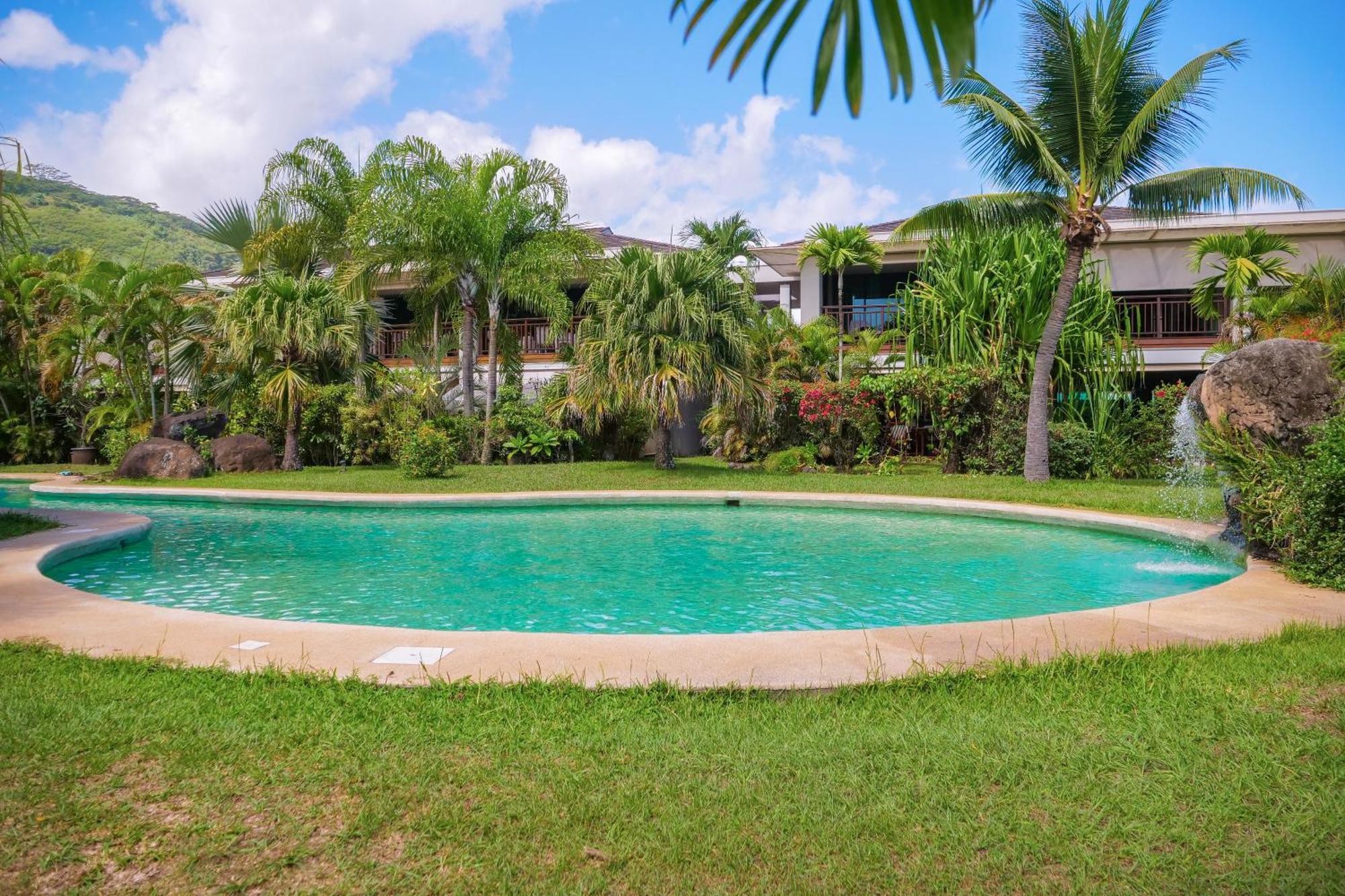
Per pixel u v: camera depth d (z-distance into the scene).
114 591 7.44
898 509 12.58
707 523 11.70
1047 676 4.15
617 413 18.06
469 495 13.28
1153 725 3.47
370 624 6.31
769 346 20.45
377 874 2.41
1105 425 17.06
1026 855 2.51
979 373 16.73
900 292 20.23
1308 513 6.67
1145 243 22.42
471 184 18.81
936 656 4.52
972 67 0.93
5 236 9.91
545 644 4.79
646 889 2.34
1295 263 21.38
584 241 19.64
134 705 3.75
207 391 21.42
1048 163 14.60
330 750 3.23
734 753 3.22
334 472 18.33
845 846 2.56
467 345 19.75
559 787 2.92
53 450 23.48
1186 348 21.55
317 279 19.03
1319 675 4.07
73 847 2.56
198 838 2.60
